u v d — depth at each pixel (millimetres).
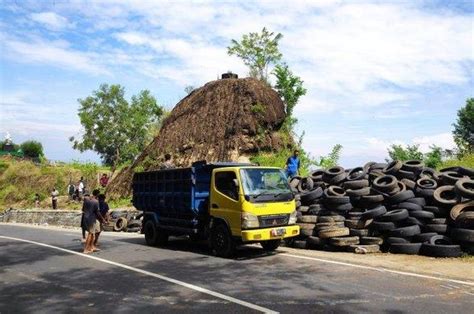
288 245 13156
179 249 13477
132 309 6898
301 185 15078
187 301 7250
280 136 29828
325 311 6461
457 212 10938
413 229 11195
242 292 7727
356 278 8555
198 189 12461
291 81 31719
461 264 9539
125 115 62375
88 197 13773
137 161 31844
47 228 25859
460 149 23125
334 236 11898
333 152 27609
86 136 63844
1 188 47719
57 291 8305
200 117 30469
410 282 8141
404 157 23953
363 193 12703
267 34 33906
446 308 6520
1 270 10781
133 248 14062
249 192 10922
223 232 11445
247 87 30047
